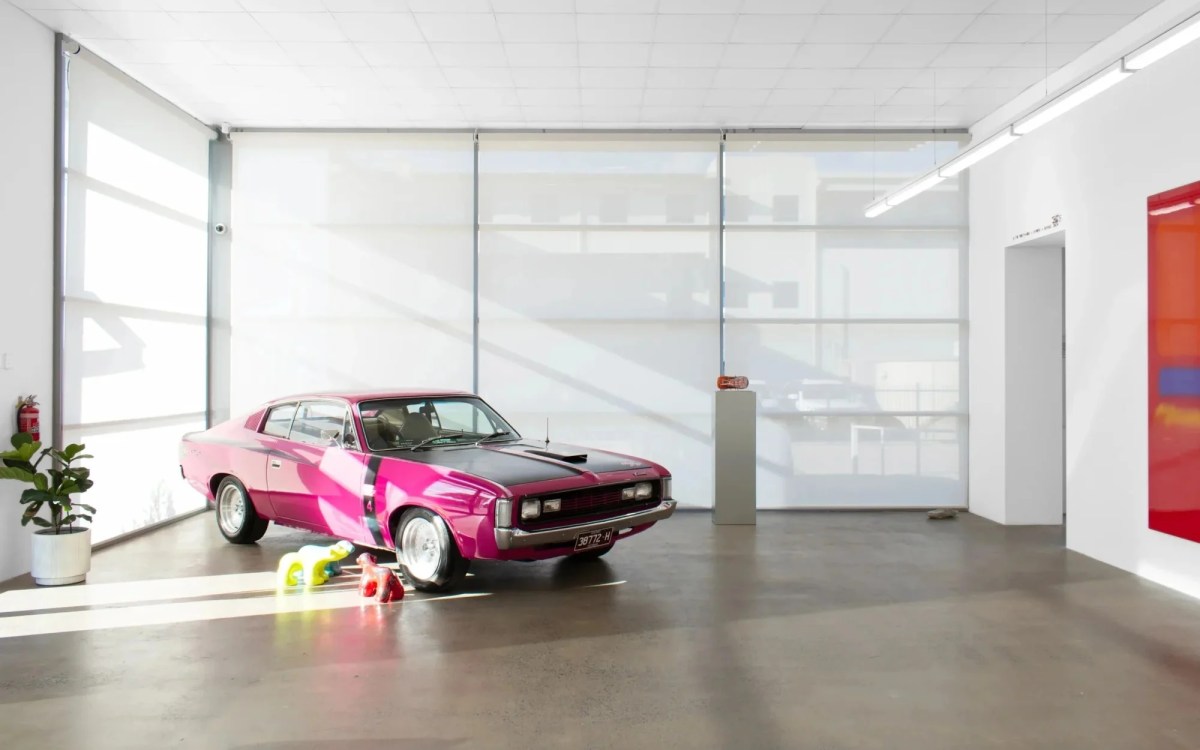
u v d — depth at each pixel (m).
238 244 8.67
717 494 7.86
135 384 7.32
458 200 8.66
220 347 8.68
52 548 5.44
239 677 3.76
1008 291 7.89
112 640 4.30
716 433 7.87
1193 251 5.14
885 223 8.70
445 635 4.38
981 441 8.41
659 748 3.03
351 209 8.67
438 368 8.68
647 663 3.95
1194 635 4.39
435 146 8.67
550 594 5.24
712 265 8.69
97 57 6.61
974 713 3.35
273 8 5.84
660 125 8.61
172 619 4.68
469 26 6.16
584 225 8.69
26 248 5.84
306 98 7.77
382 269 8.68
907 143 8.68
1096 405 6.30
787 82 7.35
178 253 8.07
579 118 8.38
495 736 3.13
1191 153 5.21
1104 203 6.20
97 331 6.75
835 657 4.04
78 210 6.48
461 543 5.03
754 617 4.73
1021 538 7.18
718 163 8.69
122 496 7.11
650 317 8.70
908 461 8.71
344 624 4.58
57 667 3.90
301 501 6.02
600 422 8.70
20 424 5.68
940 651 4.13
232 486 6.66
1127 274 5.91
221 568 5.94
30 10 5.79
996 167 8.05
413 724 3.24
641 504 5.67
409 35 6.33
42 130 6.01
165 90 7.55
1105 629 4.50
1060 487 7.89
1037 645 4.23
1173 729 3.20
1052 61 6.81
